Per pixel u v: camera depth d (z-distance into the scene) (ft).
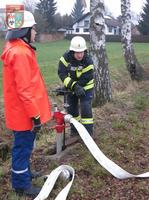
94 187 8.12
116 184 8.29
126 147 10.31
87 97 10.36
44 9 110.52
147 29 93.71
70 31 115.65
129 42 24.81
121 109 14.62
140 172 8.95
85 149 9.98
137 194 7.89
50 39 98.63
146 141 10.91
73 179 8.27
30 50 7.11
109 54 43.57
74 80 10.24
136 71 24.75
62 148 9.94
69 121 9.52
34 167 9.14
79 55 9.80
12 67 6.93
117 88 21.45
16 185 7.65
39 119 7.06
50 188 7.74
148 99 16.46
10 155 10.26
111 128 11.91
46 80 20.45
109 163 8.76
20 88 6.82
